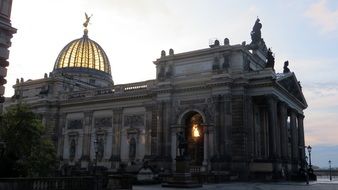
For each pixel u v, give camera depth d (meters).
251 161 73.56
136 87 93.62
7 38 29.62
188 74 82.19
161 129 82.44
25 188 28.95
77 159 98.94
